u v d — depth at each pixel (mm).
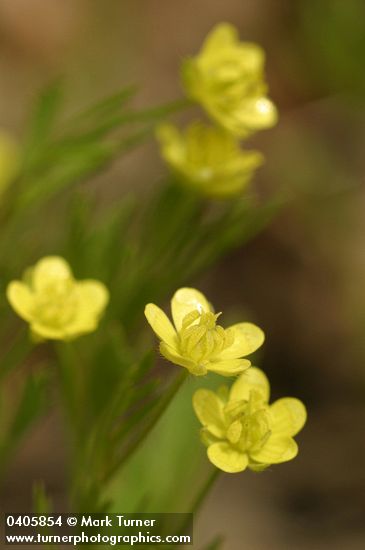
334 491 404
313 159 496
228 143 281
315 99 525
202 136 281
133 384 243
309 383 442
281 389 440
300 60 530
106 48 491
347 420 428
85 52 484
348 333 451
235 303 458
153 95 506
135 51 504
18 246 282
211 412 241
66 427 274
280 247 474
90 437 258
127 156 460
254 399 241
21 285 260
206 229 281
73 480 268
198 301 239
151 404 243
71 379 269
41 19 512
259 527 388
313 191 486
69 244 282
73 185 311
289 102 524
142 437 245
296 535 389
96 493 250
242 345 237
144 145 466
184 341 235
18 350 271
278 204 281
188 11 554
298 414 242
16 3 514
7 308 281
